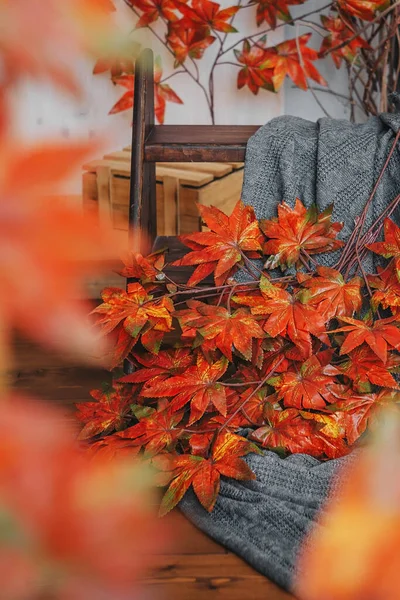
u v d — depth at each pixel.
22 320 0.13
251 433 1.27
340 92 2.04
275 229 1.30
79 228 0.14
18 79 0.14
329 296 1.26
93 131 0.15
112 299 1.24
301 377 1.27
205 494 1.18
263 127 1.40
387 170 1.36
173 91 2.01
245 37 2.01
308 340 1.23
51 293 0.13
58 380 1.50
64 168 0.13
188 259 1.27
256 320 1.27
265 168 1.37
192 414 1.22
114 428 1.34
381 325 1.25
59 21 0.14
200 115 2.08
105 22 0.14
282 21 2.01
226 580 1.11
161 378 1.28
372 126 1.40
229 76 2.04
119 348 1.24
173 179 1.78
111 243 0.14
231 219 1.29
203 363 1.26
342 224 1.32
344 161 1.36
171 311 1.24
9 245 0.13
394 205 1.33
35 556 0.13
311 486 1.21
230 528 1.18
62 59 0.14
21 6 0.13
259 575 1.12
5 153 0.13
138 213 1.31
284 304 1.24
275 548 1.13
